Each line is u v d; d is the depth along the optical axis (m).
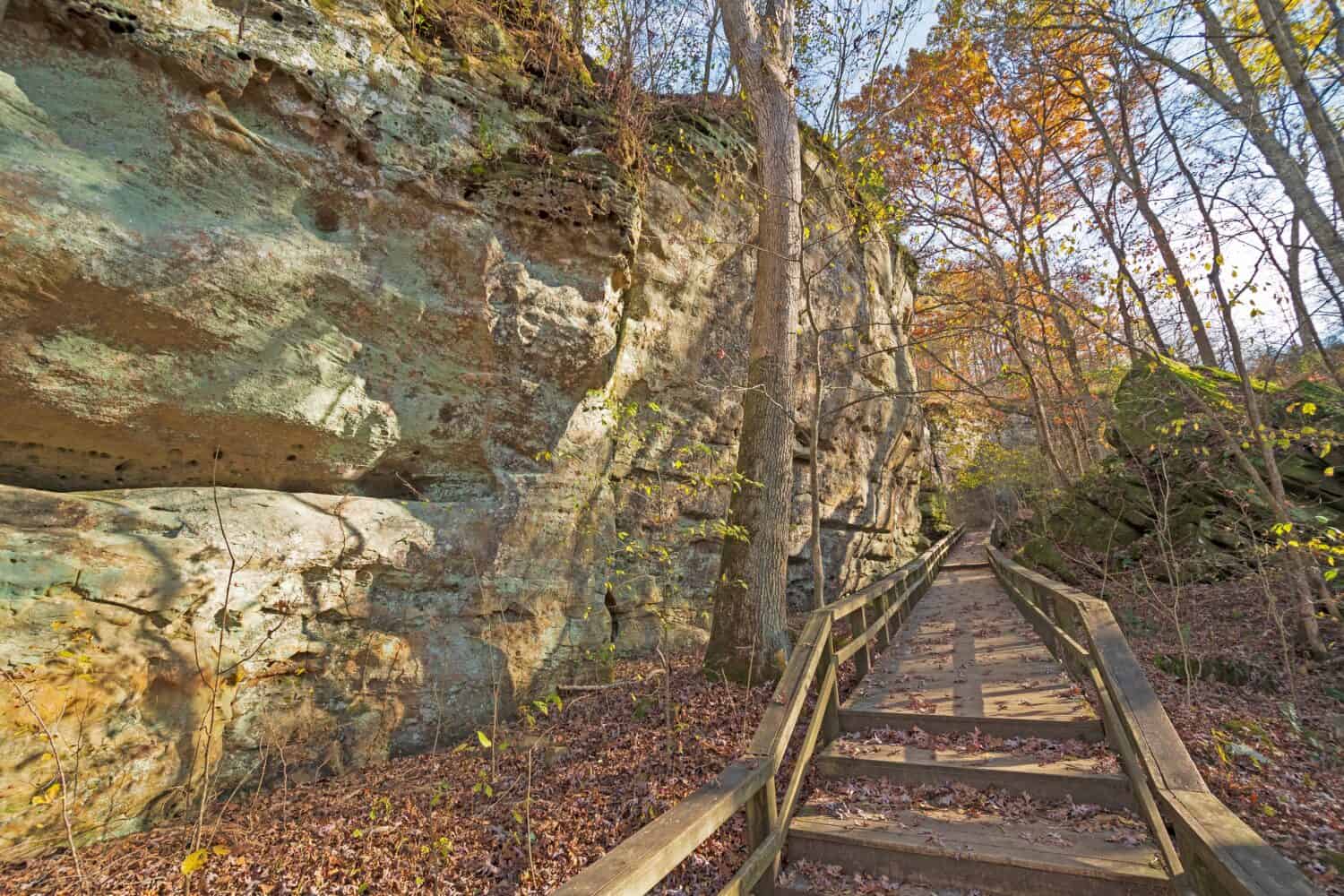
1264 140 7.48
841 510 14.97
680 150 10.47
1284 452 9.84
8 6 4.90
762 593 7.16
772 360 7.83
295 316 6.05
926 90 10.91
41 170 4.73
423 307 6.83
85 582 4.64
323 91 6.26
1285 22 7.17
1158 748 3.24
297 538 5.86
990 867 3.39
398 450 7.01
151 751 4.75
